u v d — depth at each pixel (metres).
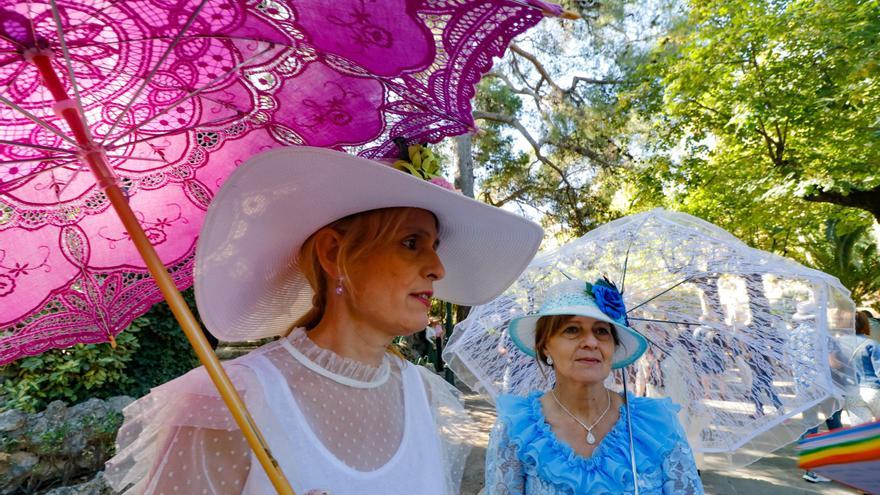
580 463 1.65
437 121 1.28
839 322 2.10
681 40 9.19
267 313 1.27
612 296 1.79
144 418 0.96
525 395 2.35
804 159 8.78
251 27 0.94
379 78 1.11
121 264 1.34
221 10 0.89
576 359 1.76
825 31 7.55
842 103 8.02
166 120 1.21
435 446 1.25
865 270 16.44
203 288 1.02
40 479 3.75
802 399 2.03
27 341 1.24
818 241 16.67
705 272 2.21
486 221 1.30
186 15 0.87
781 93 8.28
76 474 3.91
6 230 1.17
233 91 1.16
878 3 7.14
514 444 1.79
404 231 1.09
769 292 2.18
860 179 7.93
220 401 0.88
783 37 8.09
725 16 8.78
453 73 1.05
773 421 2.05
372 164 0.96
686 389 2.19
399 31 0.95
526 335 2.12
